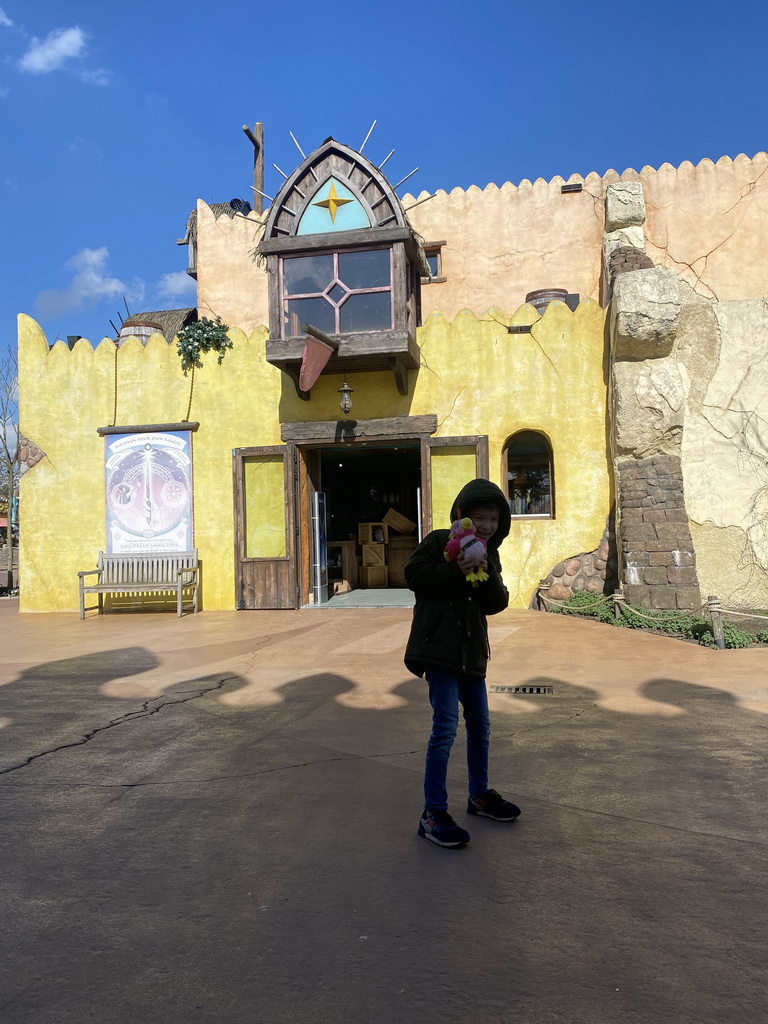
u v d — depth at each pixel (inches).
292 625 405.1
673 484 403.2
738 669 271.7
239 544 479.8
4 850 130.0
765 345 419.5
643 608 380.5
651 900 108.7
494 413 459.5
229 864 123.4
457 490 463.2
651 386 409.1
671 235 590.9
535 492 463.8
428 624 137.9
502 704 229.6
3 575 750.5
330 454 625.3
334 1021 82.7
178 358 492.4
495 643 331.3
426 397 466.3
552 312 455.5
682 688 245.1
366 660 305.0
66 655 334.0
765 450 417.1
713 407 421.4
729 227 585.9
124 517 494.0
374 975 91.3
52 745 195.0
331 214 445.1
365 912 106.8
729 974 89.8
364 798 153.9
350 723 213.3
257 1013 84.4
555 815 142.5
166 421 492.7
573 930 100.7
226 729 209.9
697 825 136.0
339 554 617.6
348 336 432.5
